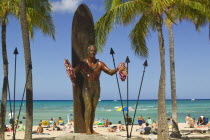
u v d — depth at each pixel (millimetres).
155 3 16062
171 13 18156
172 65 21859
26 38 16516
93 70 12109
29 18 18656
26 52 16453
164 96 17766
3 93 18812
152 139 20547
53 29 19359
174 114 21672
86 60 12289
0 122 18594
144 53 19344
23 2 16641
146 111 81125
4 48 19000
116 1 18484
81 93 12852
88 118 12109
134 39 18953
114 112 78250
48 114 71188
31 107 16609
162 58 17844
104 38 17844
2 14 18516
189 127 32594
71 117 59438
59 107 118000
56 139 12133
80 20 13289
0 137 18406
